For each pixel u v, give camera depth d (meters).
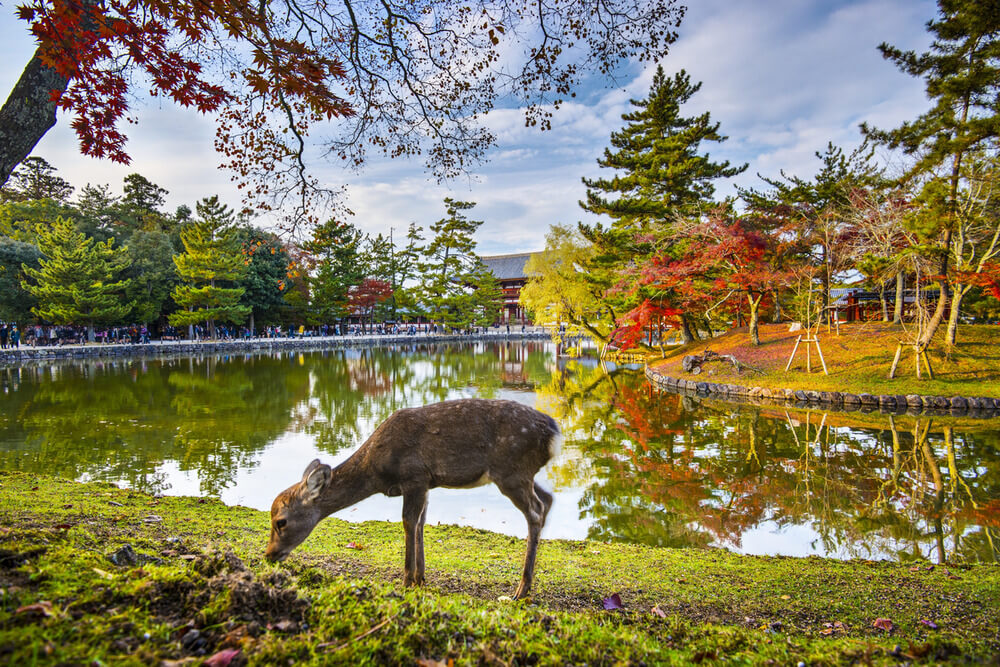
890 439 13.36
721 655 2.72
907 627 3.74
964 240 19.20
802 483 9.83
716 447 12.73
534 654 2.41
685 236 27.39
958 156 17.36
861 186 24.20
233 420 15.57
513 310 89.81
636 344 36.28
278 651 2.07
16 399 18.62
